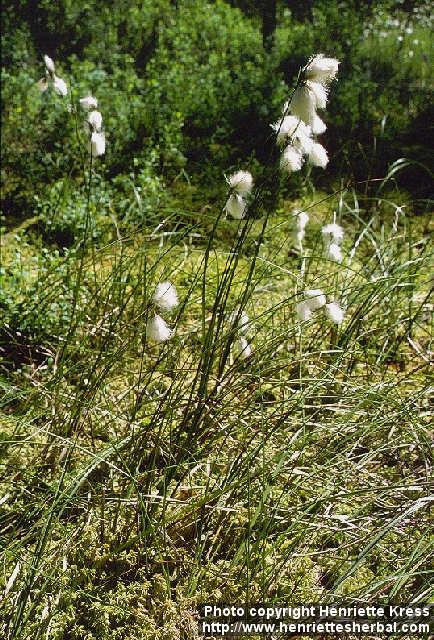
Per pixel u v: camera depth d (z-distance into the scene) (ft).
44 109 19.83
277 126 8.36
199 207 16.87
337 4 27.84
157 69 23.67
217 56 23.99
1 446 9.29
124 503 8.42
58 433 9.48
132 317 10.71
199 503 7.93
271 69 23.17
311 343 11.11
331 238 11.10
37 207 16.63
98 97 20.52
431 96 22.67
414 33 27.50
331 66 7.43
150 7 28.19
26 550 8.02
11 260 14.56
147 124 19.56
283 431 9.07
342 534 8.28
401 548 8.32
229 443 9.26
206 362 8.46
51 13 26.81
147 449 9.18
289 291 12.87
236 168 18.45
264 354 9.41
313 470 8.94
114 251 14.12
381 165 19.52
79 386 10.32
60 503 8.31
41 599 7.49
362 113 21.31
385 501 8.63
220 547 8.32
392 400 8.75
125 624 7.46
